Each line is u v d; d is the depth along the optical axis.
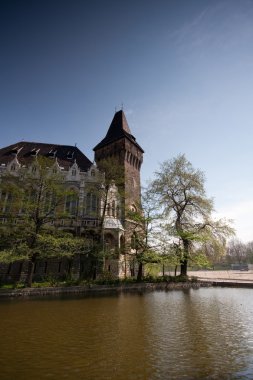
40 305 20.50
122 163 51.81
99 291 29.73
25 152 49.66
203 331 12.86
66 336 12.02
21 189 31.33
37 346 10.63
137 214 36.41
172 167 42.97
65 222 39.16
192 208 41.50
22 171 33.16
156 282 34.66
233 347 10.52
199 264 37.72
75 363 8.96
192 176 41.56
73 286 29.11
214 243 38.09
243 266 87.25
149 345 10.77
